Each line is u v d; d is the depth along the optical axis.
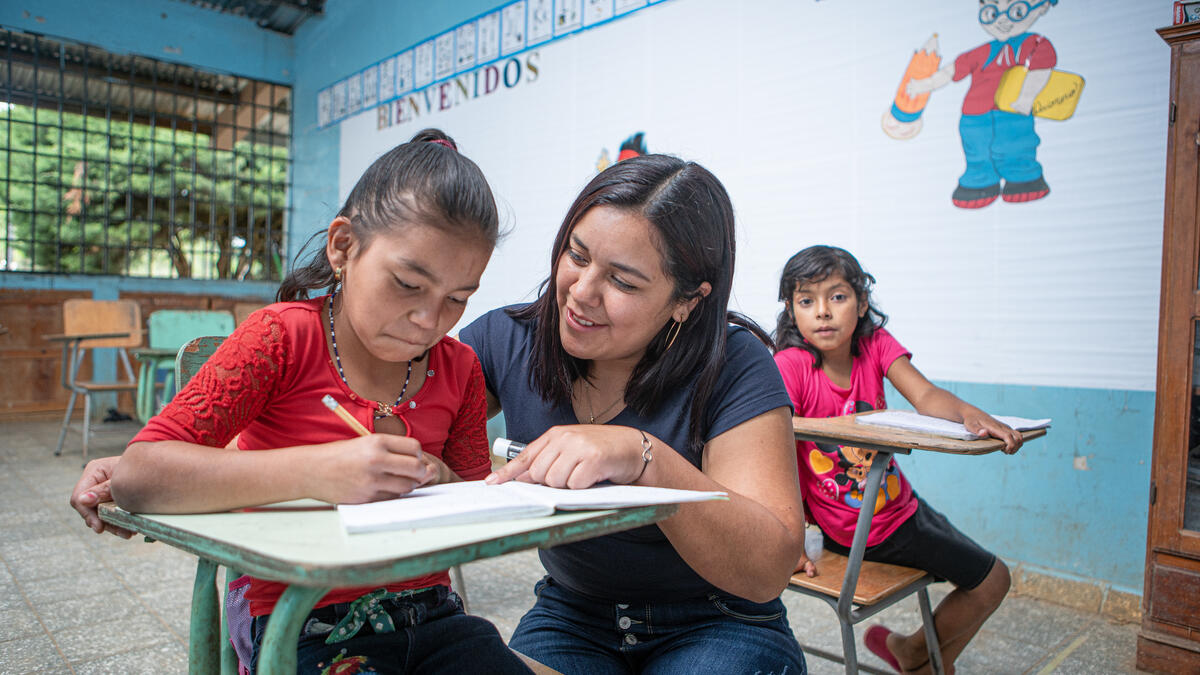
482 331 1.17
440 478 0.83
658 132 3.74
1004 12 2.58
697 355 0.99
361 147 6.12
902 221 2.85
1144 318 2.32
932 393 1.78
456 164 0.77
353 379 0.84
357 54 6.15
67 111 6.26
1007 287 2.60
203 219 6.92
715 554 0.82
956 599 1.70
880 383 1.98
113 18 6.29
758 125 3.31
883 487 1.64
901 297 2.87
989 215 2.63
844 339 1.88
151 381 4.53
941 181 2.74
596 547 1.01
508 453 0.86
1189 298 1.98
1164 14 2.26
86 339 4.59
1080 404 2.46
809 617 2.42
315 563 0.47
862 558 1.51
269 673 0.58
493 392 1.15
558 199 4.31
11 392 5.95
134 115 6.53
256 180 7.13
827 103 3.06
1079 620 2.35
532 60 4.45
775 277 3.27
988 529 2.69
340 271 0.80
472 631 0.86
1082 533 2.48
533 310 1.14
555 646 1.02
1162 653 2.00
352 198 0.80
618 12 3.92
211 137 6.93
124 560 2.77
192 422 0.70
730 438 0.96
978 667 2.03
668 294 0.92
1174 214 2.02
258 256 7.14
